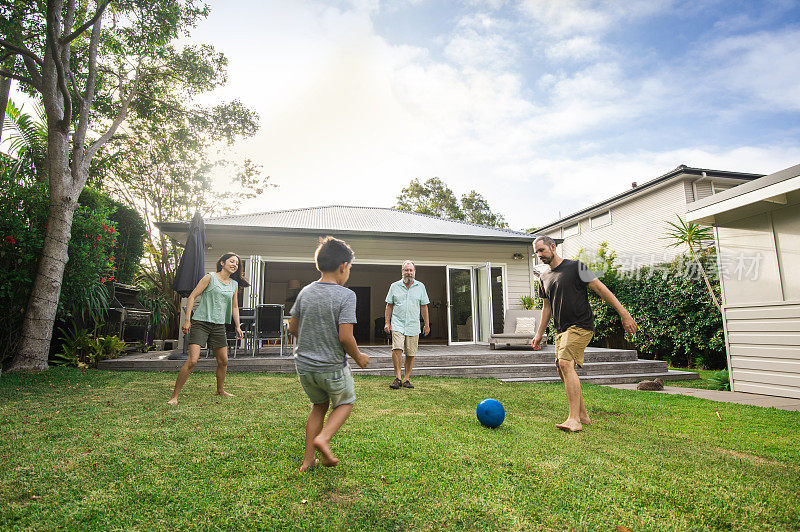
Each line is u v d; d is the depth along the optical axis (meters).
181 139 13.54
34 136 8.26
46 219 6.23
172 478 2.00
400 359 5.05
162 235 14.09
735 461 2.46
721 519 1.70
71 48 9.12
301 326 2.18
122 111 8.67
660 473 2.21
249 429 2.91
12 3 6.84
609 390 5.34
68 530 1.49
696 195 12.80
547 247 3.48
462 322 11.22
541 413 3.82
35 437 2.63
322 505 1.73
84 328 7.21
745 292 5.76
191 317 3.98
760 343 5.50
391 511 1.69
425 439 2.76
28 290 5.88
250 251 9.89
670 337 9.60
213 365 6.25
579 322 3.31
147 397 4.01
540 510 1.73
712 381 6.85
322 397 2.21
